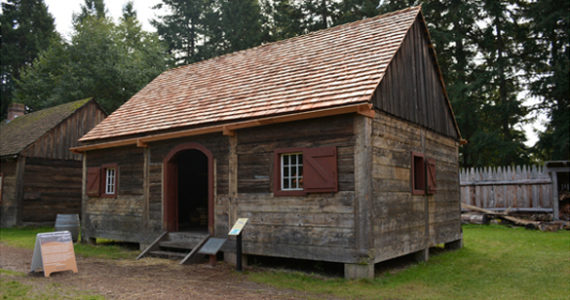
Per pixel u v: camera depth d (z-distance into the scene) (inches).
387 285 299.6
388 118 358.0
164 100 537.0
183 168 621.3
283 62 464.4
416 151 404.5
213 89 491.8
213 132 410.6
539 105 974.4
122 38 1438.2
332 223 327.3
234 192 390.6
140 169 482.9
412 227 379.6
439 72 479.2
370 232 310.2
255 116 373.1
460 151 1073.5
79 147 534.0
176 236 441.1
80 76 1228.5
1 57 1658.5
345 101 323.0
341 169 327.0
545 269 341.1
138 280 321.7
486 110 965.2
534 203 658.2
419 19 444.8
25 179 753.6
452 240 464.4
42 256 335.6
